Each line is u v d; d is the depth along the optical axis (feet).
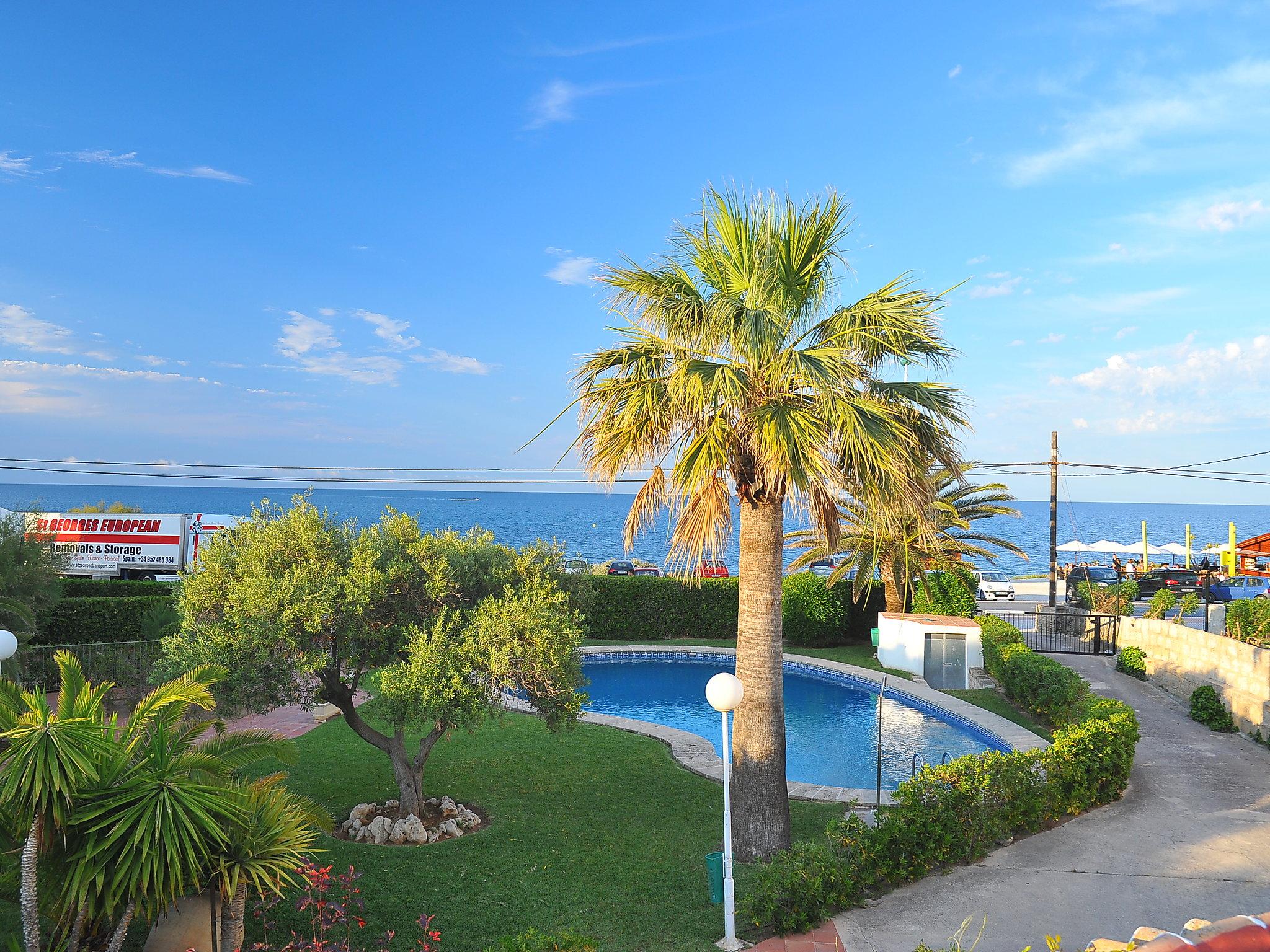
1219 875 31.45
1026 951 16.42
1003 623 80.18
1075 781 38.34
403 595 37.06
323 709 59.88
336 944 25.81
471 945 26.55
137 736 21.59
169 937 22.29
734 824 34.68
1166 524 620.90
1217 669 58.95
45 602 61.87
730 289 34.94
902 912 28.48
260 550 34.73
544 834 36.99
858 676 77.66
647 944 26.63
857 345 32.73
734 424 33.17
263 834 21.62
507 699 63.62
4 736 18.63
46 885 19.58
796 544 96.17
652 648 92.48
